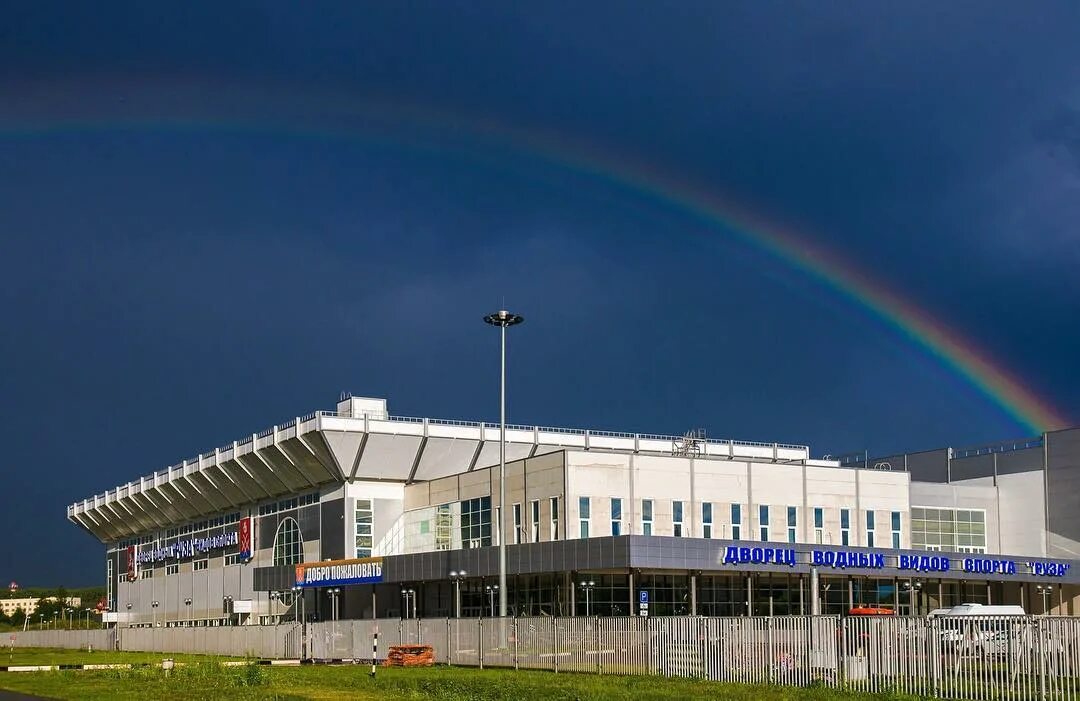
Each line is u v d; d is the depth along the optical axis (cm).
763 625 4203
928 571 8812
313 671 5506
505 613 6662
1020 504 10662
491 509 9556
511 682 4322
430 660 6134
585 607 8325
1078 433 10238
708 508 9206
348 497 10538
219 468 12362
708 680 4256
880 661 3703
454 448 10844
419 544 10469
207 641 8688
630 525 8862
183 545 14000
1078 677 3162
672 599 8556
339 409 10994
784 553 8269
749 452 12156
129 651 9725
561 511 8706
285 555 11644
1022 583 9875
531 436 11125
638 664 4753
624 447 11519
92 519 16888
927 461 11625
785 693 3647
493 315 7094
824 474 9762
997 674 3316
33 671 5738
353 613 10450
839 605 9225
